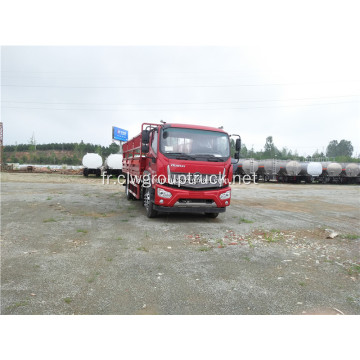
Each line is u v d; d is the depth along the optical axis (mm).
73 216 7887
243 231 6637
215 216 8258
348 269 4324
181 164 7012
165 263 4387
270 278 3920
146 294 3344
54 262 4293
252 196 15422
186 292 3424
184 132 7301
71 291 3359
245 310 3064
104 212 8672
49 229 6320
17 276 3742
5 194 12719
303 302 3266
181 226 6980
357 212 10203
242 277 3928
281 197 15289
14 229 6223
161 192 7000
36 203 10078
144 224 7094
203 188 7160
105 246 5172
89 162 30141
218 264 4414
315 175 30641
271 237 6105
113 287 3498
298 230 6918
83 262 4332
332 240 6043
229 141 7656
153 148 7488
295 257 4848
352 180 33031
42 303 3068
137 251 4930
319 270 4270
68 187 17547
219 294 3398
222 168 7324
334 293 3508
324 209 10891
